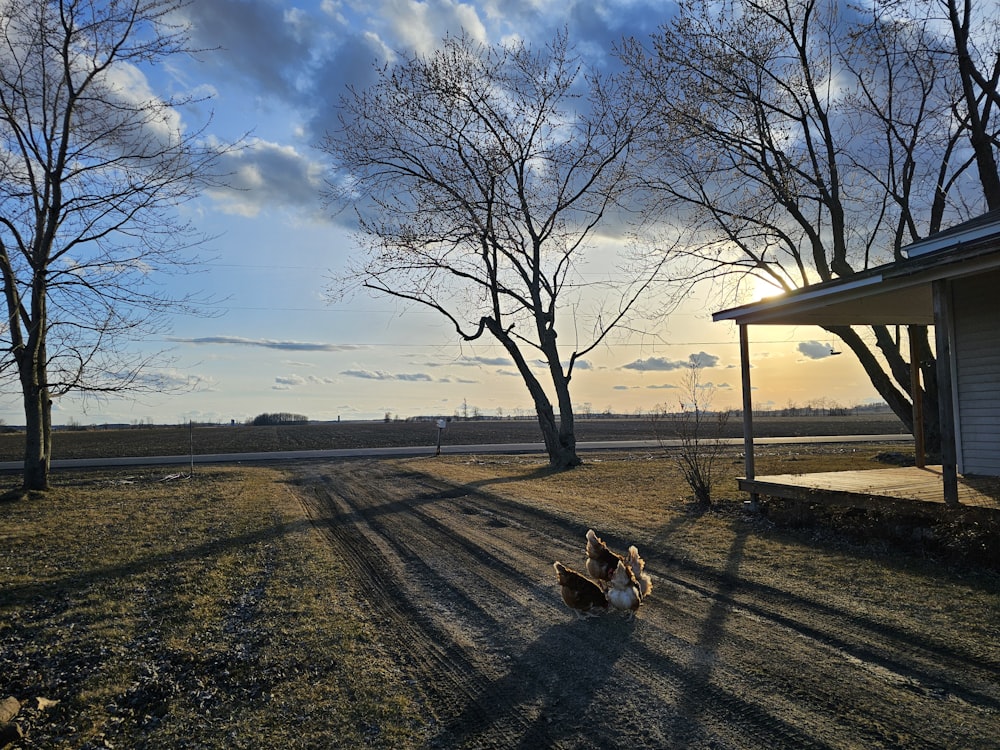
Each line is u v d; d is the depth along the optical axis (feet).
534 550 30.04
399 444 142.82
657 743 12.70
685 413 58.80
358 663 17.24
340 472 71.87
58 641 19.97
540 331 73.77
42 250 54.24
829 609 19.58
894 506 27.25
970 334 35.37
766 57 57.67
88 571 27.84
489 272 73.77
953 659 15.71
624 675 15.92
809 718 13.33
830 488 30.96
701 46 58.44
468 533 34.32
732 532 31.07
